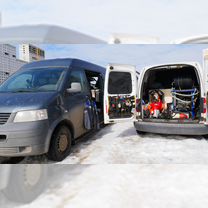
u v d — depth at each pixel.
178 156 3.44
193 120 4.32
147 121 4.59
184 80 4.98
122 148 3.93
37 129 2.54
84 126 4.04
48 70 3.81
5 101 2.71
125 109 4.91
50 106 2.89
